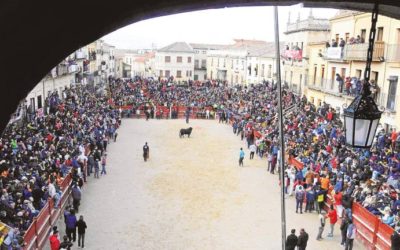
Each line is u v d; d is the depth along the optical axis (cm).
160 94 5441
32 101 3181
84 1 236
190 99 5197
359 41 3166
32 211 1420
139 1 255
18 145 1973
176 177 2533
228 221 1856
